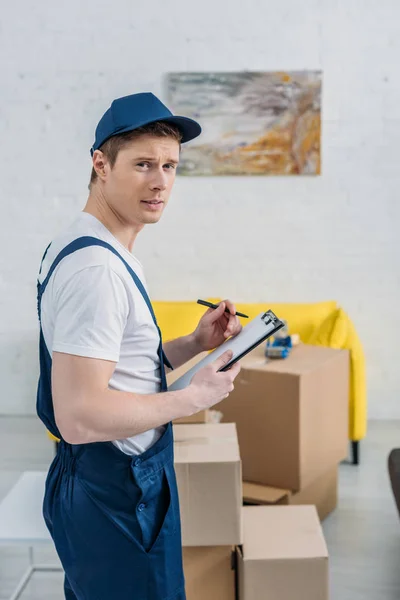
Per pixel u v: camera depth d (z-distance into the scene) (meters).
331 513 3.28
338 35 4.23
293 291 4.48
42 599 2.61
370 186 4.36
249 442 3.04
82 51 4.30
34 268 4.53
